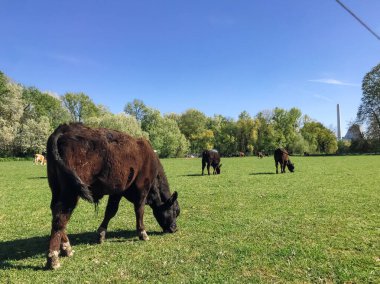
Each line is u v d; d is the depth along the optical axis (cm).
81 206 504
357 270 221
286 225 346
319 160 1938
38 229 361
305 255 251
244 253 259
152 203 330
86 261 248
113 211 307
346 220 363
